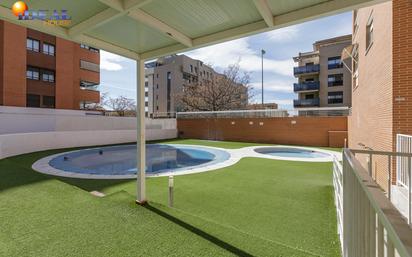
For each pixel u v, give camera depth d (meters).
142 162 3.90
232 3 2.44
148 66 45.75
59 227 2.98
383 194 1.01
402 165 4.24
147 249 2.49
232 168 8.07
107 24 2.94
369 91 6.98
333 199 4.80
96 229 2.93
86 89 21.92
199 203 4.60
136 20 2.74
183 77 42.06
